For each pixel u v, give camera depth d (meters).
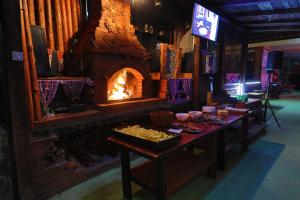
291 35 8.91
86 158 2.95
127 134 2.07
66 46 3.37
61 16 3.29
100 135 3.33
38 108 2.44
